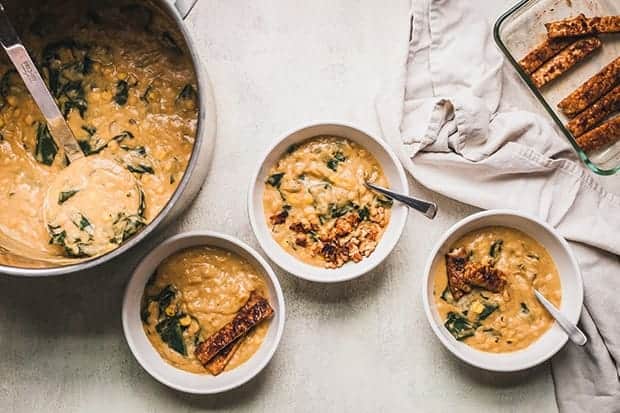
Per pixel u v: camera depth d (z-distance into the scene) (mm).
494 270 782
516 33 830
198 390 765
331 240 789
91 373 829
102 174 760
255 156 828
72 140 759
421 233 825
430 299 777
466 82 813
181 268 795
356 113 829
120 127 782
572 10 835
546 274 788
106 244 746
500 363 778
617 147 819
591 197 807
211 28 831
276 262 774
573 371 810
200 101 678
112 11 773
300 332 821
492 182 812
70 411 827
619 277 806
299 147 800
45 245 771
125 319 773
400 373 819
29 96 788
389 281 821
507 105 829
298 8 833
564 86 829
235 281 795
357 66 830
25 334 832
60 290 833
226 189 827
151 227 673
